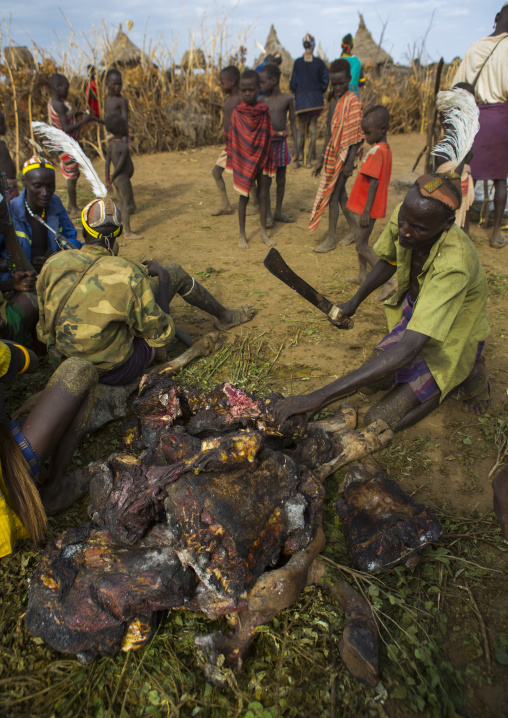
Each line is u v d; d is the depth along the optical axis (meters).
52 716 1.83
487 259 5.66
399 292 3.17
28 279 3.51
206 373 3.71
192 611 2.16
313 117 10.06
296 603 2.18
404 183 8.44
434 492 2.76
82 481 2.68
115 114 6.04
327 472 2.70
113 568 2.00
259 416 2.51
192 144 12.27
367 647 1.88
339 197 5.89
